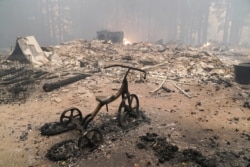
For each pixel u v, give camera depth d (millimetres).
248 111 7852
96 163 4703
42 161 4777
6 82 10664
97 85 10766
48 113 7414
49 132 5848
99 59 17297
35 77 11812
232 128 6516
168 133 6047
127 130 6070
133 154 5016
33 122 6691
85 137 5035
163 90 10203
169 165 4684
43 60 15523
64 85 10625
